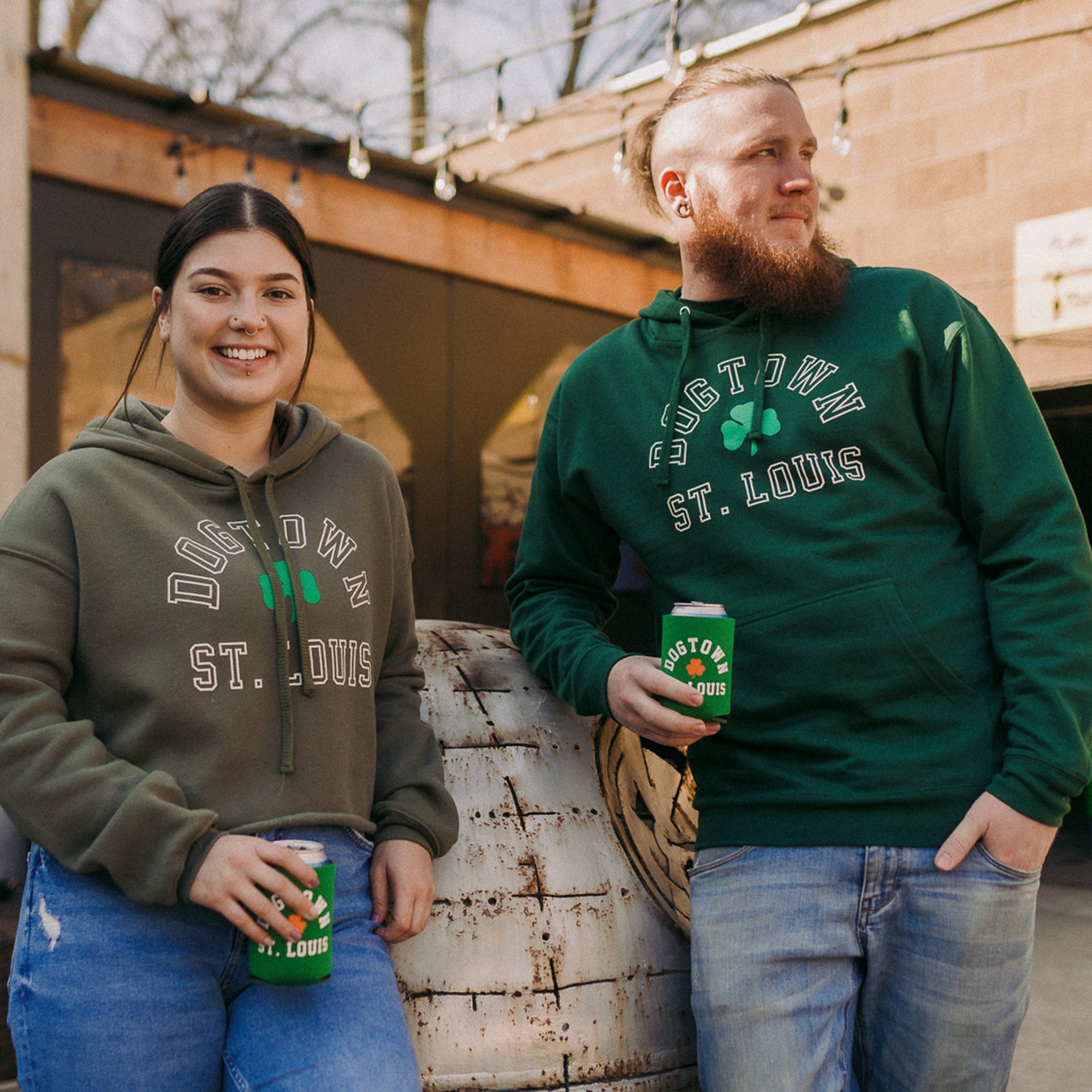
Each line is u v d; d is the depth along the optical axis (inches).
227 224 56.7
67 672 52.0
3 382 157.5
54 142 169.3
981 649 60.7
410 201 214.8
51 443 171.5
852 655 59.7
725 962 60.3
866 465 62.1
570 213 235.5
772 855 60.4
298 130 191.0
